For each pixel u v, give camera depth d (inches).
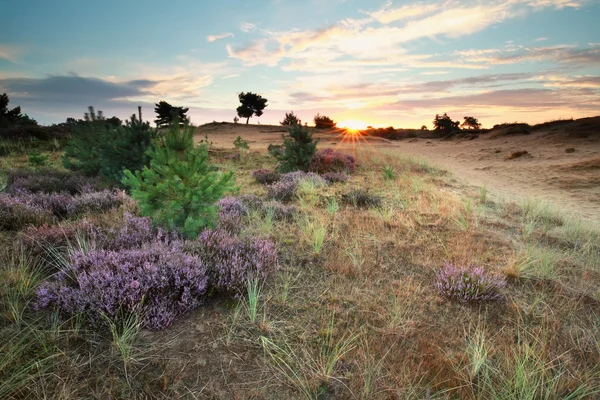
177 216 179.3
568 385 100.0
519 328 128.8
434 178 501.4
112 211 234.8
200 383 94.4
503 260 192.5
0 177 308.7
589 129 1183.6
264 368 101.6
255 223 233.8
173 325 118.5
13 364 93.5
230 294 139.4
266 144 1266.0
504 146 1241.4
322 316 130.0
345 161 534.3
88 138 358.9
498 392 96.5
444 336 121.6
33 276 140.4
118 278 120.5
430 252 199.6
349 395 93.3
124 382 92.3
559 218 289.7
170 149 192.2
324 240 211.6
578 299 152.9
